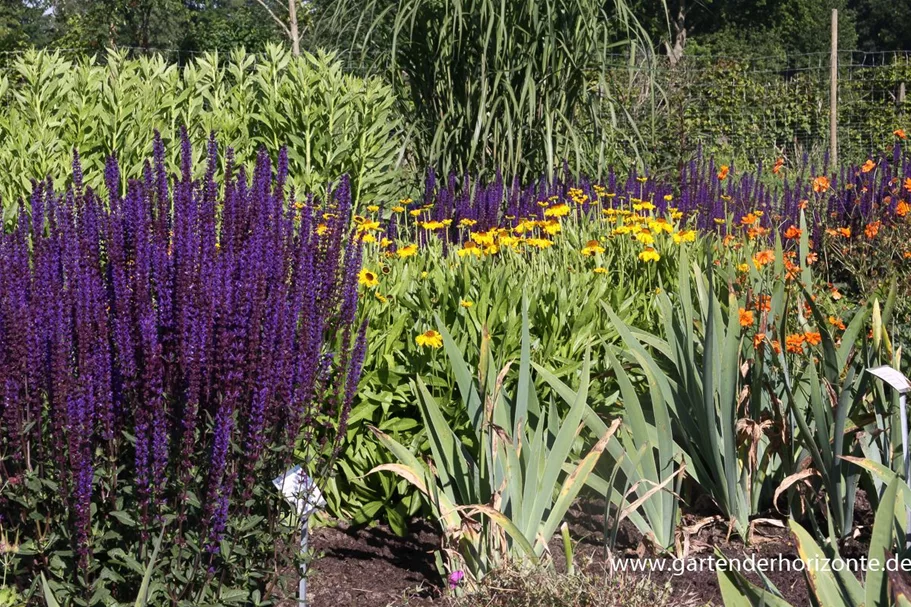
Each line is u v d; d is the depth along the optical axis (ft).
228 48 75.41
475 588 10.11
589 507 12.57
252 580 9.61
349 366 10.11
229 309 8.75
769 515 12.62
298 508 9.99
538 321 13.69
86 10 75.87
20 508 9.09
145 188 9.91
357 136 23.13
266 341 8.84
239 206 9.97
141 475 8.25
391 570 11.39
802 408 12.77
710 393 11.63
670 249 17.25
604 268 15.51
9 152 18.60
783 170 38.27
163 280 9.04
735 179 29.91
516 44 26.11
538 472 10.64
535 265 16.44
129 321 8.65
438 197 22.77
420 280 14.80
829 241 21.34
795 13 151.64
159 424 8.32
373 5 26.71
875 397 11.58
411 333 12.90
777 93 52.80
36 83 20.35
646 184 25.52
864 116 52.21
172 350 8.96
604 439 10.70
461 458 10.84
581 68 26.40
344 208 10.94
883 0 173.88
